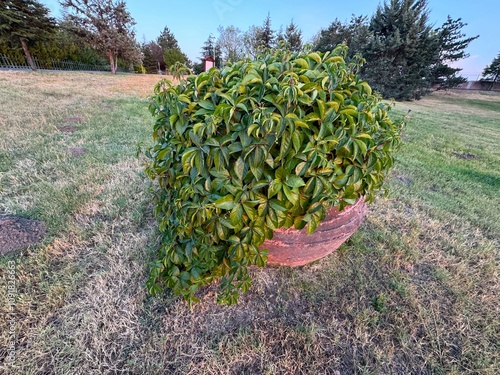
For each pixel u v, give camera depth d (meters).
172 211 1.39
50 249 1.73
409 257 1.91
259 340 1.30
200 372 1.16
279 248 1.40
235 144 1.02
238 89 1.03
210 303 1.47
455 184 3.30
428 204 2.72
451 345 1.36
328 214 1.34
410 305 1.55
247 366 1.20
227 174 1.07
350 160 1.16
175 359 1.20
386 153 1.34
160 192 1.68
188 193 1.13
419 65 13.52
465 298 1.62
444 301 1.60
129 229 2.00
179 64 1.27
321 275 1.71
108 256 1.72
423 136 5.77
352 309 1.50
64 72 14.02
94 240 1.86
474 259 1.99
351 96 1.24
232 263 1.21
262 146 0.97
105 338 1.26
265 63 1.20
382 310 1.50
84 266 1.65
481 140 5.91
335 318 1.45
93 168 2.87
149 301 1.45
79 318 1.33
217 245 1.22
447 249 2.08
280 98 0.97
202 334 1.32
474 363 1.28
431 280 1.75
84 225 2.00
